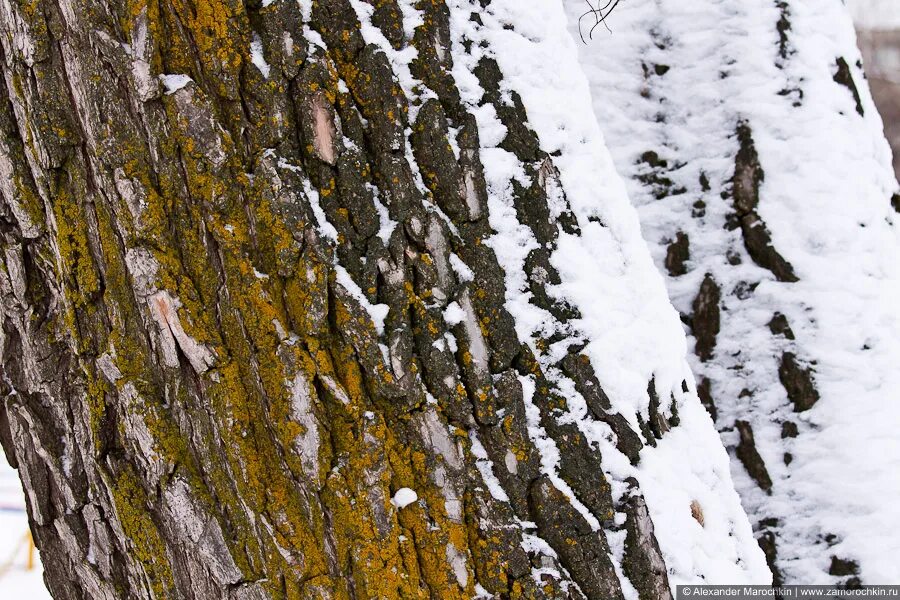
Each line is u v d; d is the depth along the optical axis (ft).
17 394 4.66
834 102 8.49
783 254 8.23
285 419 4.38
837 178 8.29
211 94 4.38
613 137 9.07
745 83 8.60
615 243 5.30
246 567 4.39
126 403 4.40
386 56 4.64
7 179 4.42
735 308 8.39
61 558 4.78
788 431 8.04
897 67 33.76
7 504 19.25
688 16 8.96
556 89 5.18
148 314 4.34
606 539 4.90
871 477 7.65
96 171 4.31
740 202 8.43
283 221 4.39
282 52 4.44
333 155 4.52
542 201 5.02
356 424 4.44
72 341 4.49
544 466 4.78
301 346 4.39
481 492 4.64
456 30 4.91
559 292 5.00
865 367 7.91
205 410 4.40
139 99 4.26
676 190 8.82
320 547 4.41
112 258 4.36
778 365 8.14
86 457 4.56
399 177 4.61
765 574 5.66
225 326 4.38
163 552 4.48
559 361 4.93
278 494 4.39
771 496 8.00
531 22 5.17
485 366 4.72
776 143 8.38
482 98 4.92
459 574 4.58
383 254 4.56
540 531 4.76
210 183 4.33
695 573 5.17
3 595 15.65
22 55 4.27
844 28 8.82
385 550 4.44
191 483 4.39
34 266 4.58
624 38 9.20
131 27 4.24
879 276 8.20
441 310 4.68
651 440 5.26
